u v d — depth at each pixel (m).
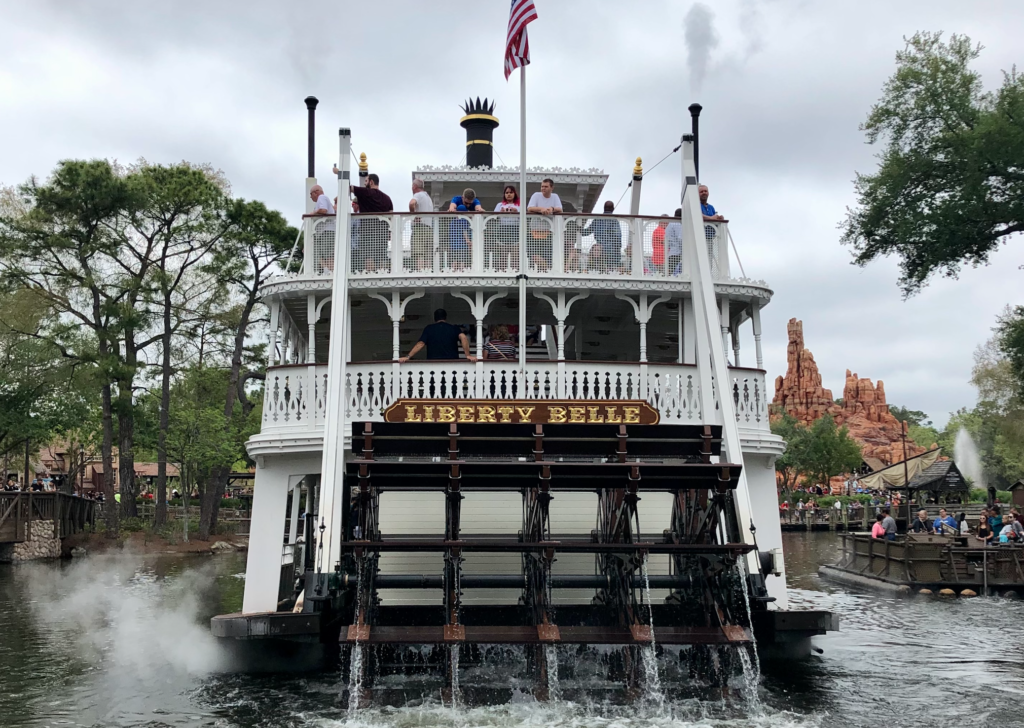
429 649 13.36
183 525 44.16
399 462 12.65
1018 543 29.25
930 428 151.62
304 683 13.17
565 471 12.85
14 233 40.50
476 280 15.01
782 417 87.06
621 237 15.66
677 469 12.94
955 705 12.04
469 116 21.62
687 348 15.62
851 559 31.05
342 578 13.03
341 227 15.01
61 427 43.12
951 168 28.94
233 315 44.09
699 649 13.24
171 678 13.62
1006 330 32.53
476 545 12.49
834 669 14.20
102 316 43.47
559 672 13.38
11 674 14.13
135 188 39.94
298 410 15.02
